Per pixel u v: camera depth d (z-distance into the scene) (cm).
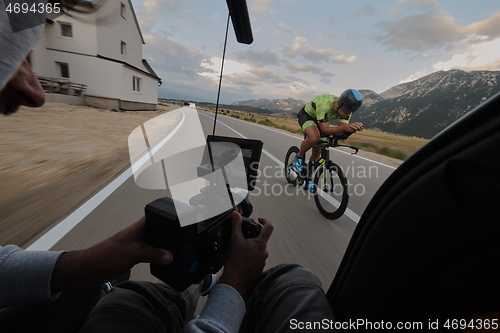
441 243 55
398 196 59
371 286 71
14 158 474
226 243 83
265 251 80
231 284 74
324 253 245
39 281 68
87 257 69
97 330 62
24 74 50
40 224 261
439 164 49
